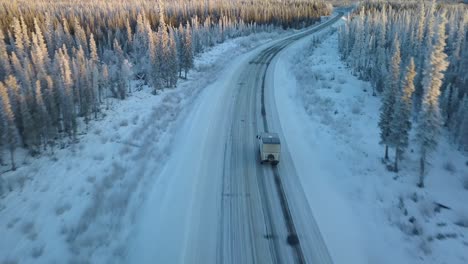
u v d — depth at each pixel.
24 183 26.30
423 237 19.39
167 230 19.44
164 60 55.03
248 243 18.69
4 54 65.31
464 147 33.81
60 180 26.28
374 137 35.06
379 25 90.25
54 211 21.70
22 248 18.25
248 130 35.84
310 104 44.69
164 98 48.91
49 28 91.19
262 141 27.50
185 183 24.66
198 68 69.81
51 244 18.45
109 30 100.06
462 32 64.50
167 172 26.17
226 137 33.84
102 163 28.77
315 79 59.06
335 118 40.16
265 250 18.16
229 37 115.25
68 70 45.91
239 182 25.22
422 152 25.44
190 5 141.00
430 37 62.41
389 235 19.58
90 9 134.00
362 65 69.06
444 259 17.69
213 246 18.38
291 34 127.81
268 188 24.50
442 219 21.67
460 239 19.44
